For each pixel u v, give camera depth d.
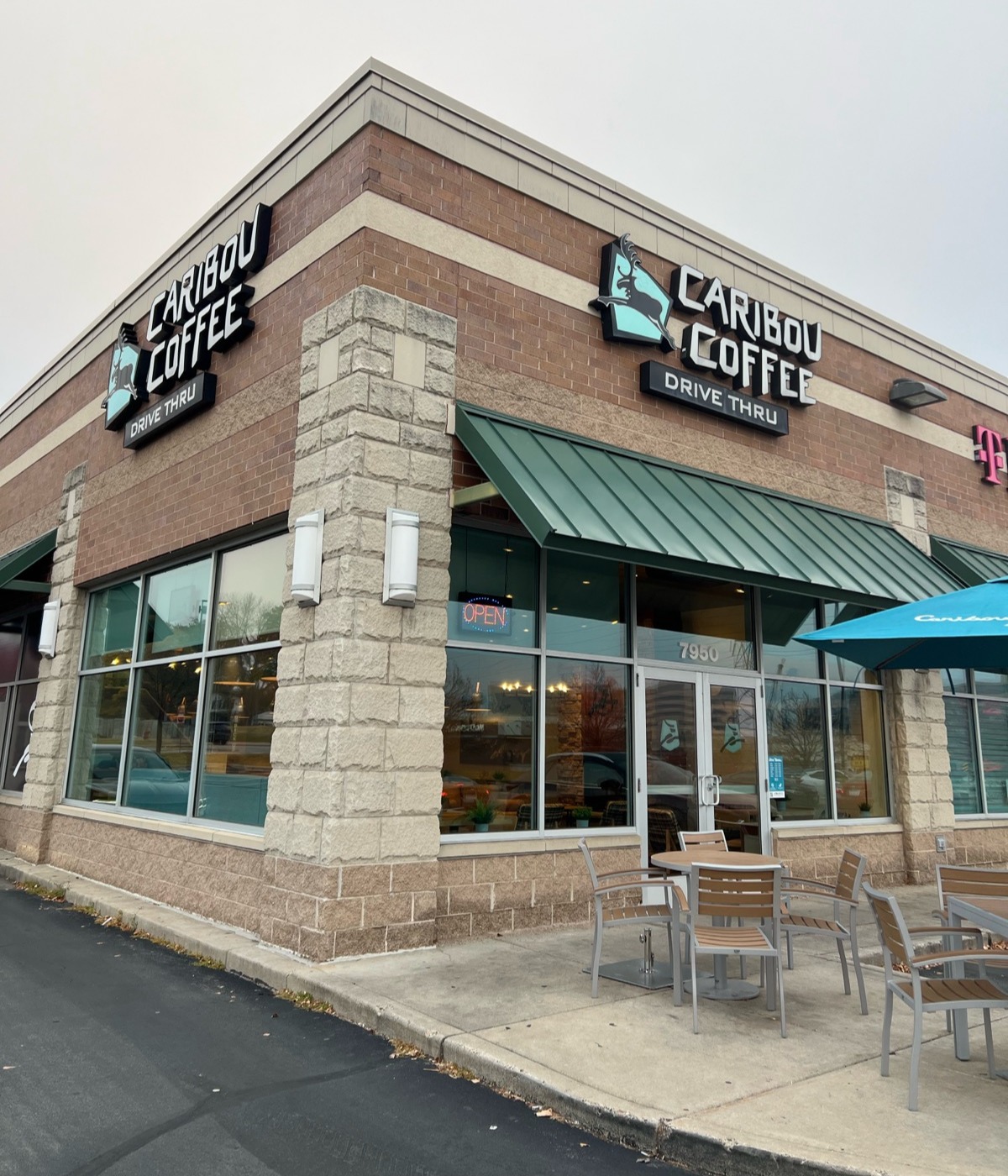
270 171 9.76
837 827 11.07
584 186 9.96
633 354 10.09
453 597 8.51
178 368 10.40
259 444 9.06
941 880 6.66
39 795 12.20
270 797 7.85
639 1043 5.28
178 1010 6.24
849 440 12.38
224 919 8.35
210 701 9.55
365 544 7.62
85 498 12.73
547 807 8.78
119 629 11.78
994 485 14.71
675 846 9.55
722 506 9.81
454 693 8.38
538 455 8.38
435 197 8.70
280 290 9.21
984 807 13.09
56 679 12.43
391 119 8.51
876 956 7.59
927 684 12.35
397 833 7.42
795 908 9.86
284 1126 4.39
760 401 11.09
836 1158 3.85
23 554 13.19
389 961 7.05
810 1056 5.14
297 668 7.85
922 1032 5.64
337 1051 5.43
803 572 9.42
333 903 7.03
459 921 7.87
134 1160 4.03
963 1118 4.29
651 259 10.48
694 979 5.57
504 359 8.94
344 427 7.84
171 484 10.55
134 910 9.10
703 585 10.49
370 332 7.96
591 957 7.36
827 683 11.46
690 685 10.09
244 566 9.41
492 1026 5.52
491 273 9.00
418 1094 4.79
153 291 11.90
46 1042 5.57
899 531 12.69
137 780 10.66
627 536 7.91
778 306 11.89
